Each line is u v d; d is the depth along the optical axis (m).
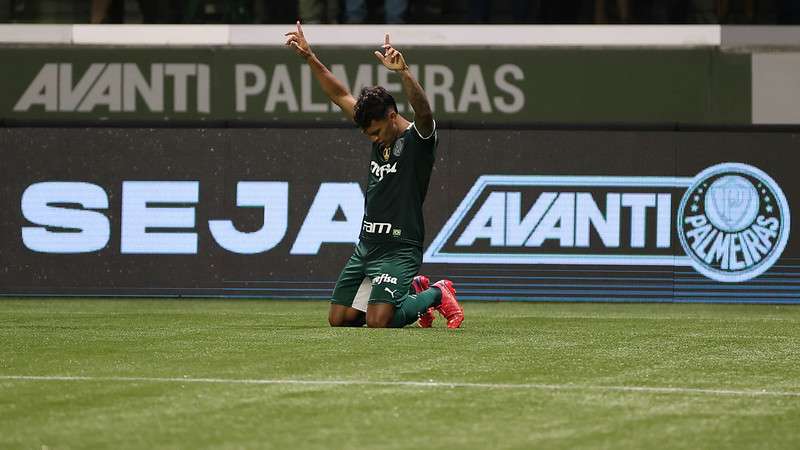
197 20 44.00
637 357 20.39
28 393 15.88
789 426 14.10
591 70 41.22
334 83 24.61
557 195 34.22
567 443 12.96
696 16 43.41
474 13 43.44
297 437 13.13
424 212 34.31
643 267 34.19
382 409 14.80
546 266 34.22
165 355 19.95
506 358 19.83
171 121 34.66
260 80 41.16
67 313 29.53
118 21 44.03
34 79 41.41
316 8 43.44
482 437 13.20
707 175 34.19
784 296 34.12
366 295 24.73
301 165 34.44
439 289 24.89
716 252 34.19
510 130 34.28
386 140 23.94
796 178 34.12
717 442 13.19
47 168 34.69
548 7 43.50
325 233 34.41
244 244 34.56
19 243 34.75
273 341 22.03
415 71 41.00
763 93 41.25
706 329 26.25
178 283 34.66
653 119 41.34
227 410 14.67
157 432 13.34
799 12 43.09
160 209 34.66
